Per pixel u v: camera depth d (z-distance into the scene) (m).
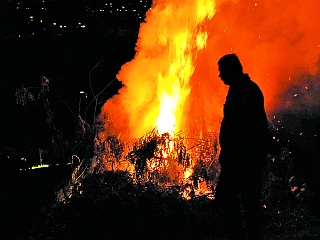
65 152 9.55
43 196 7.24
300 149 7.31
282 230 5.87
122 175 6.59
